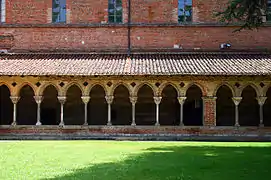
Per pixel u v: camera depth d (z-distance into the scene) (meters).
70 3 31.06
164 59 29.25
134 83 27.48
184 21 30.94
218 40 30.77
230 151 19.48
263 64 27.56
